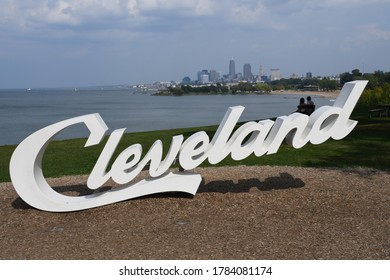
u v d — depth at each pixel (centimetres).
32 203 959
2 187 1188
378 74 7281
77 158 1670
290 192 1069
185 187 1010
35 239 825
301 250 746
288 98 13325
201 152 984
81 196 1002
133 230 859
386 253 730
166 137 2152
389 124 2462
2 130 4269
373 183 1153
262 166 1384
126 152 962
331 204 994
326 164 1426
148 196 1036
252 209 965
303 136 1014
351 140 1928
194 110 7500
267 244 774
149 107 8881
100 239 816
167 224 888
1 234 855
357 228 852
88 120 935
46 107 9300
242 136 976
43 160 1641
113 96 19625
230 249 753
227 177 1223
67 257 735
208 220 906
